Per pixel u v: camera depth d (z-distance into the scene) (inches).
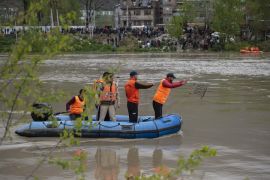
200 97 1050.7
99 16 5787.4
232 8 3435.0
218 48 3326.8
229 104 949.8
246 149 568.1
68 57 2677.2
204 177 447.2
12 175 454.6
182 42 3405.5
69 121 625.3
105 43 3344.0
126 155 538.0
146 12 5487.2
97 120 641.6
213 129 692.7
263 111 861.2
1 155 528.7
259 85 1305.4
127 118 674.8
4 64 217.3
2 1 1804.9
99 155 535.8
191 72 1731.1
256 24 3503.9
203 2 3831.2
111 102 637.9
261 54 2994.6
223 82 1382.9
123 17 5590.6
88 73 1684.3
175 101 991.0
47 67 1956.2
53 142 590.9
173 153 549.6
